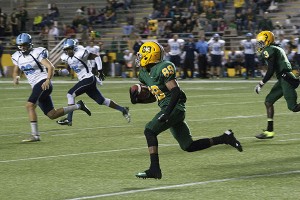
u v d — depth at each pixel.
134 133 33.41
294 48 78.06
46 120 40.12
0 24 99.94
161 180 21.69
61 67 92.50
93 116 41.78
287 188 20.11
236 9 88.31
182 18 89.75
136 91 20.66
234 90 62.12
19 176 22.73
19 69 33.50
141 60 20.67
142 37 90.50
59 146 29.55
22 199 19.30
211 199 18.91
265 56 29.55
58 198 19.36
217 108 45.03
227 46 86.19
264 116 39.72
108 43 93.38
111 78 84.44
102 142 30.50
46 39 96.12
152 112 43.75
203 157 25.89
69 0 106.56
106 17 98.25
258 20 87.50
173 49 80.50
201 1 91.62
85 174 22.91
